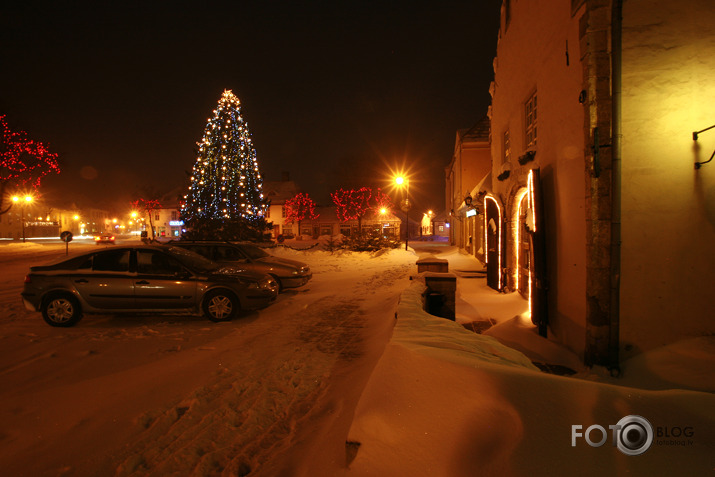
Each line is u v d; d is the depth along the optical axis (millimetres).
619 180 5094
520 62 9000
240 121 23156
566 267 6102
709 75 5043
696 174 5059
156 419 3598
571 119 5871
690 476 1643
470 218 20766
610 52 5133
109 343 6113
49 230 68438
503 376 2246
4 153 25719
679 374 4547
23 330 6973
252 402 3932
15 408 3840
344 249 23250
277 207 54000
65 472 2826
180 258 8023
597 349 5141
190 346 5938
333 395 4020
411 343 3035
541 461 1737
